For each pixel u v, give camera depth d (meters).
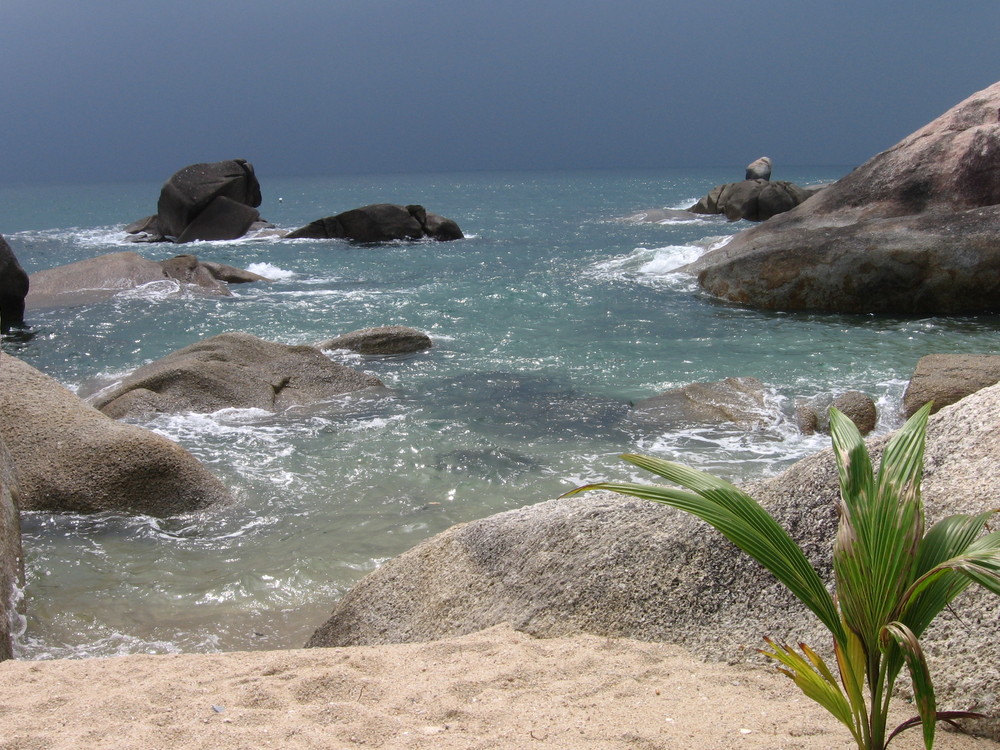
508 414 9.55
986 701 2.69
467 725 2.96
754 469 7.78
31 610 5.47
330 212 51.50
